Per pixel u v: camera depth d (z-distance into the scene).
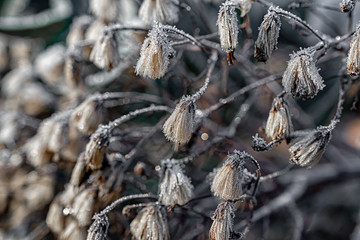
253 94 0.47
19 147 0.48
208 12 0.51
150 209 0.35
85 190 0.38
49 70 0.48
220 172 0.34
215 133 0.45
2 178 0.46
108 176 0.38
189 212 0.40
